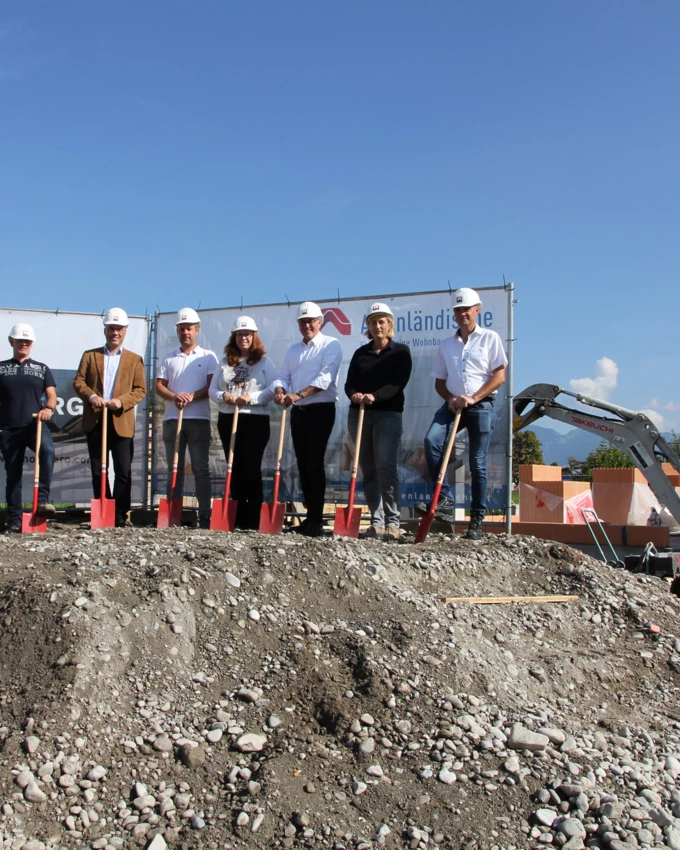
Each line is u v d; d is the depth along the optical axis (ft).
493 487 27.17
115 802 11.40
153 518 31.53
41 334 31.27
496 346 23.76
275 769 11.84
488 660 15.19
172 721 12.85
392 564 18.40
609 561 28.50
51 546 18.45
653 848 10.71
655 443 27.68
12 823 10.79
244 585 16.20
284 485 30.19
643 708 15.10
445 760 12.17
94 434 26.11
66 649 13.51
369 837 10.73
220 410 25.90
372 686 13.62
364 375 24.29
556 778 11.94
